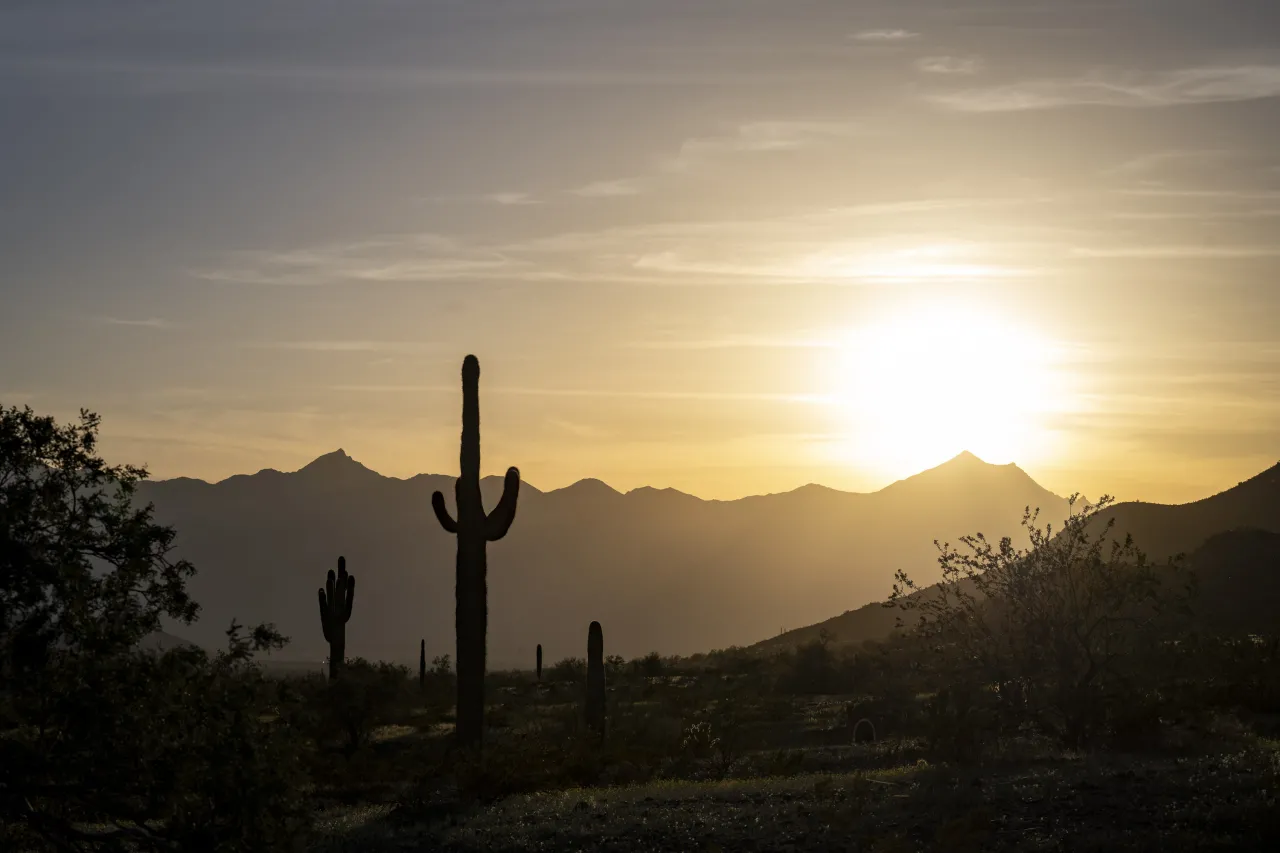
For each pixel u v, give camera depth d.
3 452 12.01
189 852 11.39
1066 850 12.24
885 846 12.69
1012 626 23.36
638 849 14.24
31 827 11.45
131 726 11.05
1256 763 16.16
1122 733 21.59
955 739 20.50
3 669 11.18
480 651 26.12
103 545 12.22
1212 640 31.08
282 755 11.84
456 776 22.11
